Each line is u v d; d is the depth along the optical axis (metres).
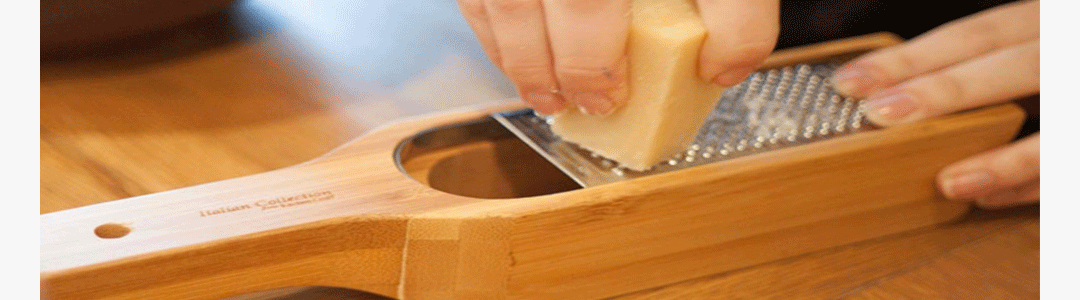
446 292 0.67
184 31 1.18
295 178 0.69
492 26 0.69
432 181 0.81
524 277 0.67
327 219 0.63
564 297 0.70
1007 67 0.85
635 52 0.69
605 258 0.70
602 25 0.64
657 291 0.73
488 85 1.09
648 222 0.70
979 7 1.23
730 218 0.73
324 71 1.10
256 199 0.66
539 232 0.66
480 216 0.64
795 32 1.23
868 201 0.80
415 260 0.66
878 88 0.91
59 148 0.87
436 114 0.83
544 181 0.88
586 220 0.67
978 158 0.83
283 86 1.04
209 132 0.92
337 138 0.92
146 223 0.62
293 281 0.64
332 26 1.26
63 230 0.60
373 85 1.07
